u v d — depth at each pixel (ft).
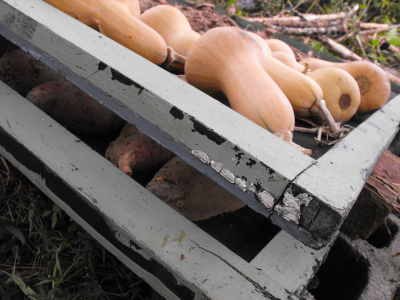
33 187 3.29
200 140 1.74
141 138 2.75
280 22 9.09
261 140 1.69
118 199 2.25
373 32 10.15
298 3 11.39
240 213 2.92
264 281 1.93
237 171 1.66
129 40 2.78
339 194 1.49
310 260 2.15
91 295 2.55
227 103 2.93
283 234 2.31
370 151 2.14
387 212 3.07
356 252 3.33
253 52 2.59
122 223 2.11
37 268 2.82
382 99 3.47
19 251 2.95
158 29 3.46
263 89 2.28
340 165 1.78
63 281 2.67
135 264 2.23
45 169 2.48
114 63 1.97
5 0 2.31
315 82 2.79
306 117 2.98
